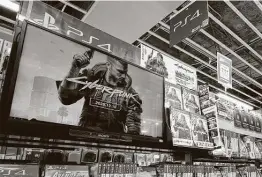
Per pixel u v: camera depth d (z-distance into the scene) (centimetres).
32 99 130
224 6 395
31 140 138
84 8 391
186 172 206
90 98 155
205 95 263
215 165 284
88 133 145
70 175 136
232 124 305
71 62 152
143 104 185
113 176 151
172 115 208
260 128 370
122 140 161
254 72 659
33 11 176
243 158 318
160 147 189
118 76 175
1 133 115
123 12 334
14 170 117
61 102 141
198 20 282
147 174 186
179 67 272
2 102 119
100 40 211
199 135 223
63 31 189
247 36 480
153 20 353
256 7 391
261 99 862
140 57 239
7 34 202
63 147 181
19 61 128
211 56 572
